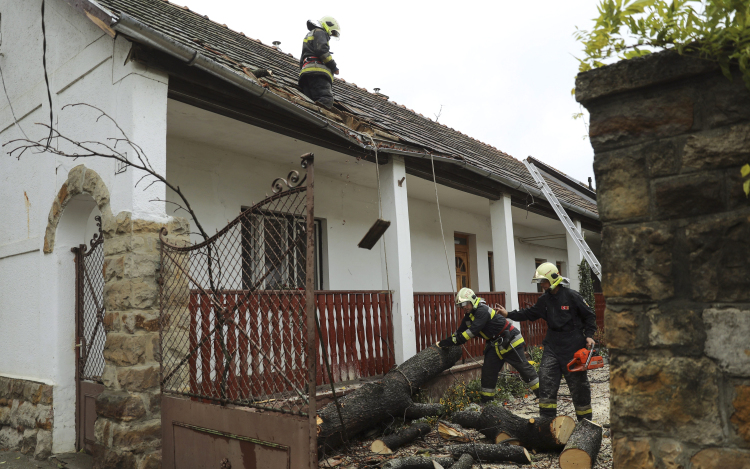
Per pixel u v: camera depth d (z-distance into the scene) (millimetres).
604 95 2572
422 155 8047
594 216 14820
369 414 5785
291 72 9820
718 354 2297
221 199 8312
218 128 7383
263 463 4039
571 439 4762
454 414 6098
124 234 5457
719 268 2320
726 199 2326
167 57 5730
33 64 7441
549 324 5766
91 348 6520
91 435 6355
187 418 4871
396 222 7969
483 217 14828
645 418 2426
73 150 6477
